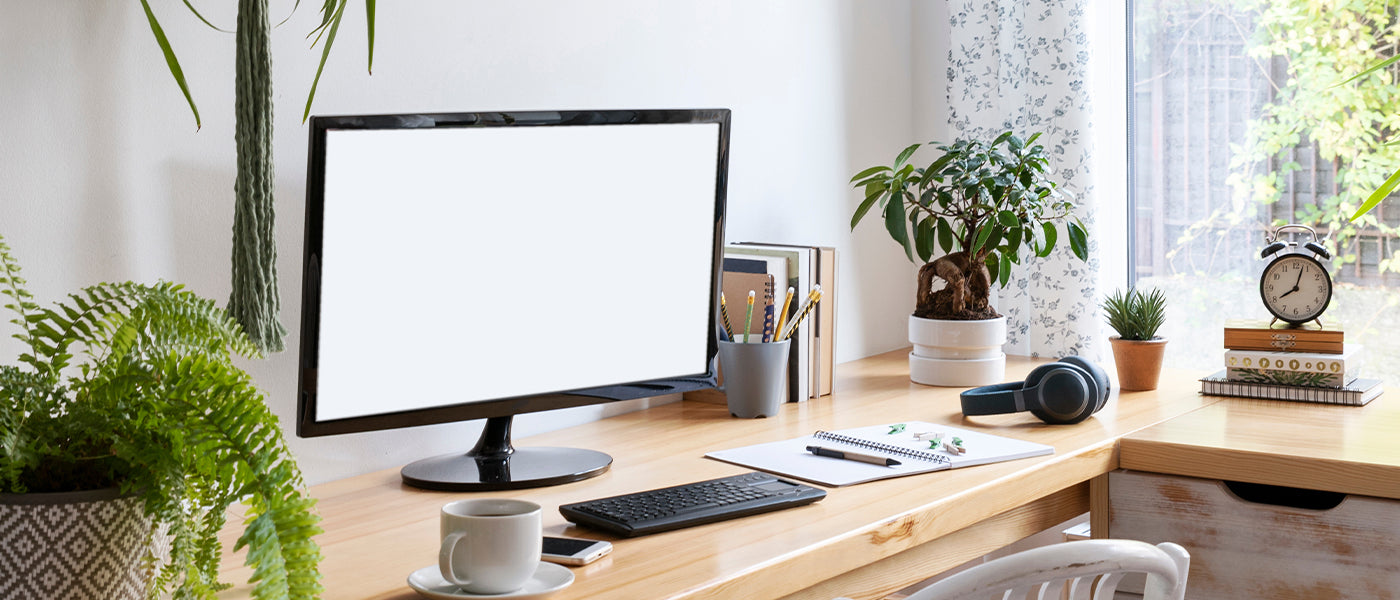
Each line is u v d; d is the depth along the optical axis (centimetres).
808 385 201
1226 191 240
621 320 163
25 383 89
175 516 87
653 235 166
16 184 124
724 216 175
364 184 135
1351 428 174
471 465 153
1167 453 166
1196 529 166
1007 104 245
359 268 136
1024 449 159
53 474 89
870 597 136
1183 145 244
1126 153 244
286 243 149
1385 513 151
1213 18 238
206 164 142
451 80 165
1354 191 228
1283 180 234
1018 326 247
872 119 249
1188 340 247
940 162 215
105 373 93
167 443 88
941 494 140
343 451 155
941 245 218
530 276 152
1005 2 243
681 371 172
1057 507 170
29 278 126
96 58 130
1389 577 152
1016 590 96
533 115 149
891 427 175
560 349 157
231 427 86
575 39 183
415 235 141
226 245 144
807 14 229
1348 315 230
